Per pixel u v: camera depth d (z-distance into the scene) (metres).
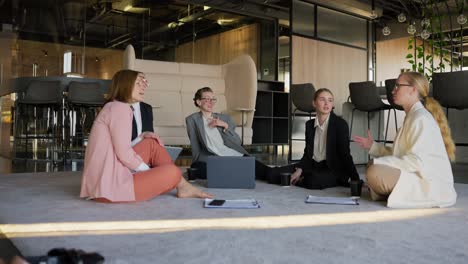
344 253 1.31
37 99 5.45
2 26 9.59
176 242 1.43
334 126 3.01
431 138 2.21
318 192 2.75
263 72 8.40
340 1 8.38
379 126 5.81
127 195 2.21
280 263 1.20
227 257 1.25
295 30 8.05
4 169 4.29
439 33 7.39
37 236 1.51
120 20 9.80
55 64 10.02
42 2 9.82
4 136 6.84
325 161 3.10
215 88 5.56
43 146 6.35
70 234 1.54
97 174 2.23
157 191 2.30
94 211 1.99
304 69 8.20
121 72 2.38
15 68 9.77
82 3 9.83
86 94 5.41
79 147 6.40
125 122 2.25
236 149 3.56
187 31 9.38
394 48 11.01
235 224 1.72
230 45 8.86
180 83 5.43
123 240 1.46
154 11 9.55
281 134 6.67
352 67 9.09
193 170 3.31
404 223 1.77
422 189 2.19
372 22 9.45
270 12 8.08
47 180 3.29
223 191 2.78
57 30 9.92
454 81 4.30
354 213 1.99
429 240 1.48
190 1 7.86
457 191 2.89
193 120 3.49
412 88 2.33
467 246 1.41
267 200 2.38
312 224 1.73
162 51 9.60
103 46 10.01
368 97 5.17
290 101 6.85
